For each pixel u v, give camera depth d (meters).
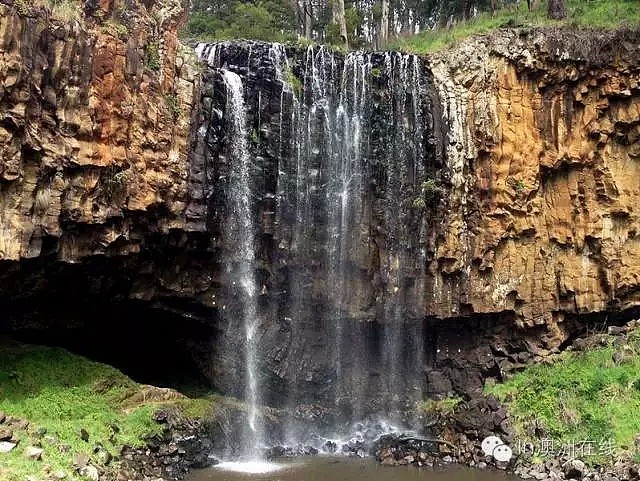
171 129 17.27
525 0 34.19
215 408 18.20
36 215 14.25
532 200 21.42
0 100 13.20
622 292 21.55
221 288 19.34
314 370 20.42
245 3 43.81
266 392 19.91
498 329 21.62
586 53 21.34
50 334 17.41
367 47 35.41
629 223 21.70
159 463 15.30
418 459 17.25
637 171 21.81
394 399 21.00
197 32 40.94
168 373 20.56
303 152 20.73
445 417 19.41
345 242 20.88
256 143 19.91
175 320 19.16
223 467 16.34
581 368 19.33
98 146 15.34
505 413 18.75
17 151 13.61
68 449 13.38
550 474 15.87
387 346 21.30
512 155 21.23
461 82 21.45
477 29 24.28
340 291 20.77
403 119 21.39
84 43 15.02
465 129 21.16
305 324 20.53
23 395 14.91
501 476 16.02
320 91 21.27
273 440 18.91
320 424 19.92
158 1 17.75
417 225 20.95
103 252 15.78
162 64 17.27
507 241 21.38
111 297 17.28
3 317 16.33
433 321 21.17
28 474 11.69
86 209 15.14
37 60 14.01
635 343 19.84
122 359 19.75
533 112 21.61
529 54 21.47
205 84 18.80
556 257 21.77
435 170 21.00
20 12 13.62
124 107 15.83
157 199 16.59
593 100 21.64
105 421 15.36
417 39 28.42
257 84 20.16
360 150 21.30
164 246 17.56
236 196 19.44
